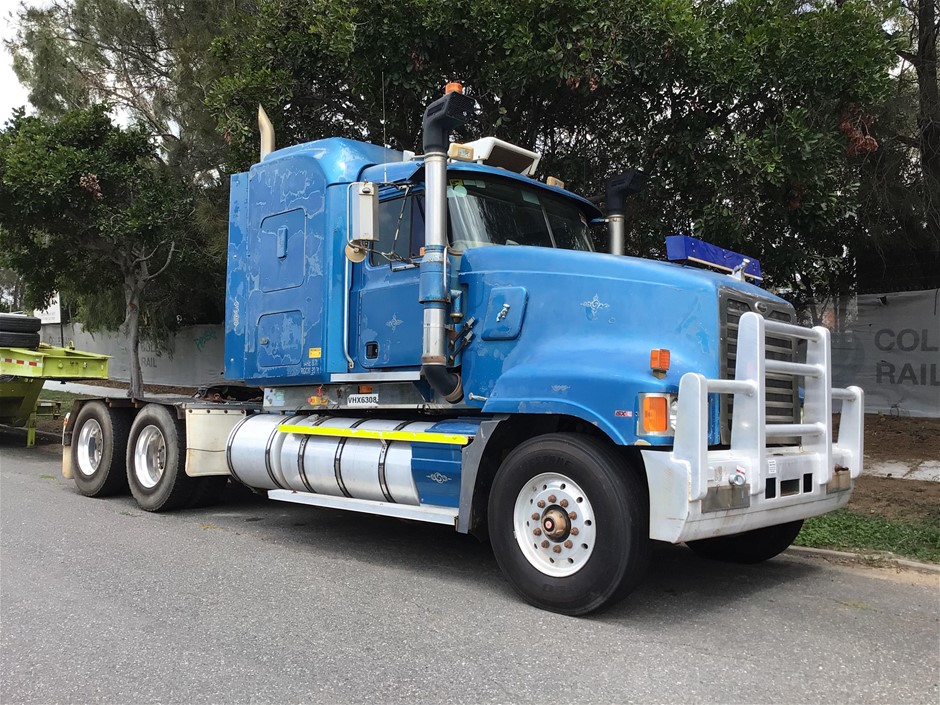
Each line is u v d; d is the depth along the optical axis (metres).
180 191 15.98
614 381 4.65
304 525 7.82
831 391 5.36
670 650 4.22
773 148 8.36
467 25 9.05
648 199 9.95
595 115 10.38
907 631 4.60
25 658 4.11
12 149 14.10
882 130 11.44
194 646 4.26
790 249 9.66
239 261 7.70
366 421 6.47
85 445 9.45
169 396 9.17
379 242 6.43
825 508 5.44
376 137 11.00
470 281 5.78
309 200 6.92
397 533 7.43
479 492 5.36
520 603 5.08
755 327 4.70
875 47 8.59
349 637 4.41
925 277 13.06
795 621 4.78
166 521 7.93
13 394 13.71
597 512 4.60
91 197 14.85
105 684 3.77
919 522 7.22
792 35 8.60
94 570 5.84
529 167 6.71
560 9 8.75
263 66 10.47
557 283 5.39
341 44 9.27
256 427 7.41
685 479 4.34
